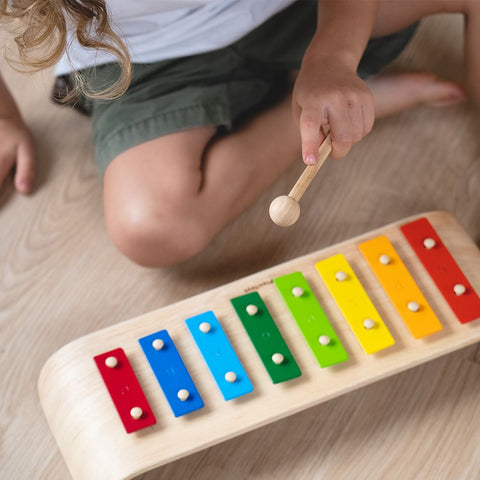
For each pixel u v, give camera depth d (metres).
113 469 1.05
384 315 1.18
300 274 1.18
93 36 1.02
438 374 1.30
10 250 1.42
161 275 1.40
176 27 1.27
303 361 1.14
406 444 1.23
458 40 1.67
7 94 1.47
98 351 1.14
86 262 1.41
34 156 1.50
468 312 1.15
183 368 1.10
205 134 1.33
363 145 1.54
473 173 1.51
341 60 1.15
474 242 1.38
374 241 1.21
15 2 0.95
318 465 1.22
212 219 1.30
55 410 1.14
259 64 1.41
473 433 1.24
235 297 1.17
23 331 1.34
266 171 1.36
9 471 1.22
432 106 1.58
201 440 1.07
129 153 1.29
